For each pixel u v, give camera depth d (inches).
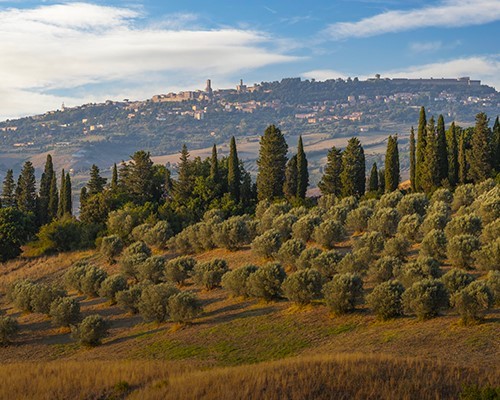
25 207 4778.5
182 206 3897.6
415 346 1186.0
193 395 930.1
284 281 1680.6
